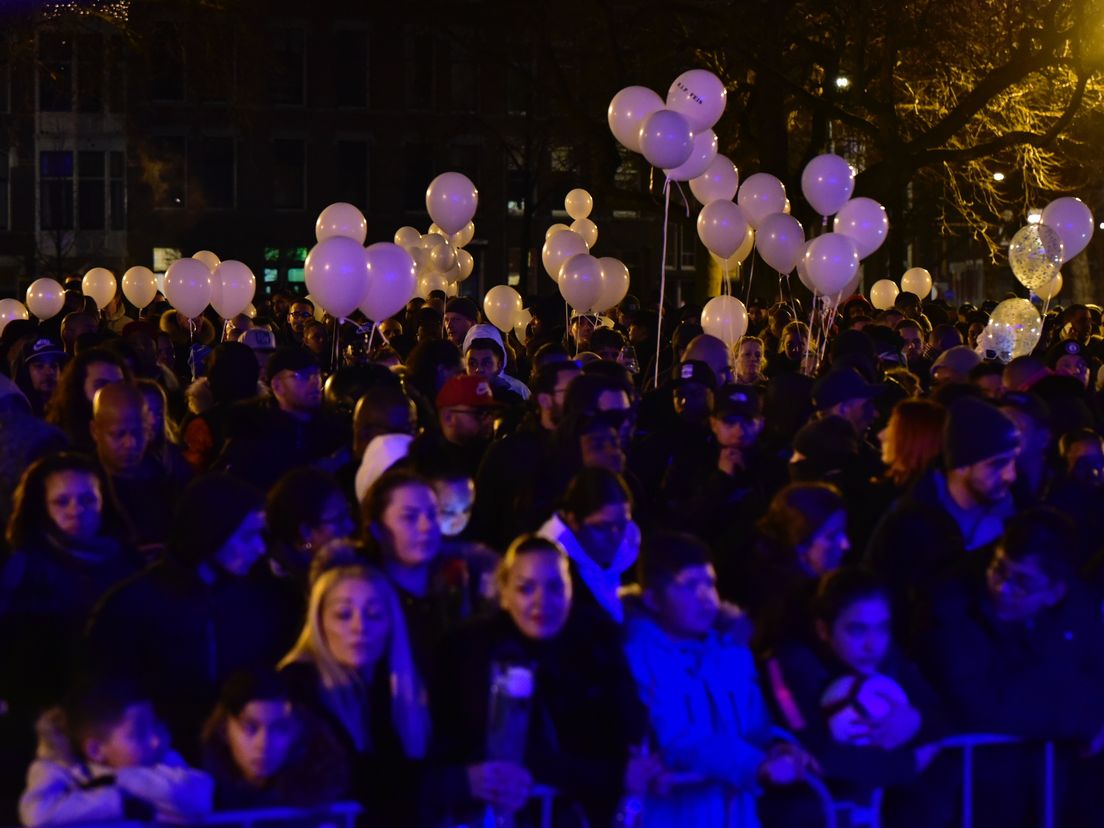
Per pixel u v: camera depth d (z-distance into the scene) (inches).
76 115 1694.1
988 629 190.1
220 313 581.3
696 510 257.4
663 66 1033.5
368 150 1734.7
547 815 177.5
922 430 237.5
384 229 1742.1
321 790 167.6
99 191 1711.4
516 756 174.7
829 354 434.0
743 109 1051.9
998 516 221.9
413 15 1616.6
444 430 284.7
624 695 179.5
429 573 194.1
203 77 1416.1
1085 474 257.6
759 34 962.7
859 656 179.9
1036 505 245.6
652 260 1814.7
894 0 927.7
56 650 201.0
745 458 259.4
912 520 211.3
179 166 1702.8
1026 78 1027.9
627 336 599.5
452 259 719.1
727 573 214.2
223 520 186.7
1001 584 187.6
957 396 274.1
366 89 1727.4
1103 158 1177.4
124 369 281.3
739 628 186.7
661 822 179.0
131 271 740.0
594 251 1788.9
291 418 290.5
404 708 174.2
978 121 1081.4
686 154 466.9
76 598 203.0
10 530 205.9
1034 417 261.9
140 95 1684.3
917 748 183.8
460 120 1630.2
